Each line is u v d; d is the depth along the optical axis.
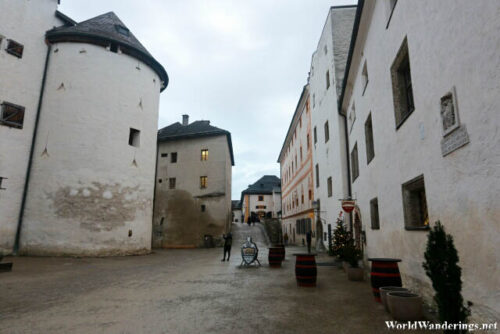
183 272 11.92
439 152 4.89
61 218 17.33
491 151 3.51
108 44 20.12
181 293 7.80
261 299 7.01
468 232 4.08
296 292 7.77
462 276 4.23
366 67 10.98
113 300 7.07
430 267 4.17
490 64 3.47
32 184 17.84
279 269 12.57
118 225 18.92
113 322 5.36
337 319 5.38
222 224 30.38
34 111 18.69
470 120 3.94
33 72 18.83
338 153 17.00
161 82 24.94
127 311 6.07
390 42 7.48
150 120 22.23
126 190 19.69
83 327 5.09
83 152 18.28
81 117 18.61
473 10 3.76
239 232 39.06
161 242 30.89
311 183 26.02
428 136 5.31
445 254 4.03
